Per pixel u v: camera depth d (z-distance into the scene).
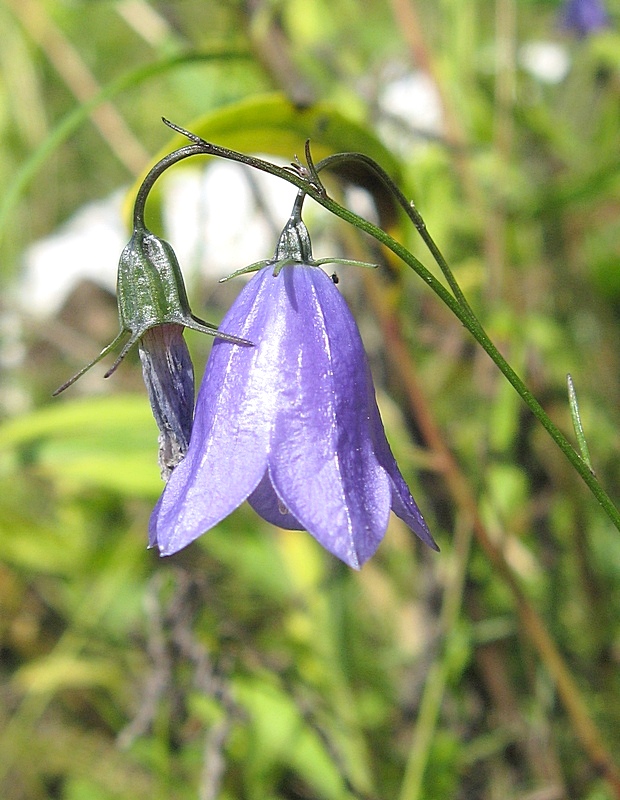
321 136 0.15
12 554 0.21
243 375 0.13
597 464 0.21
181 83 0.20
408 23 0.19
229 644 0.17
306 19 0.23
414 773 0.17
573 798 0.18
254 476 0.12
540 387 0.20
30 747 0.20
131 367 0.24
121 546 0.21
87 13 0.28
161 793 0.18
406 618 0.20
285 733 0.17
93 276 0.26
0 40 0.24
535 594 0.20
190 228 0.23
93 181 0.30
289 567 0.19
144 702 0.17
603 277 0.23
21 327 0.24
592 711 0.19
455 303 0.13
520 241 0.22
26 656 0.22
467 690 0.19
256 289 0.13
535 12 0.27
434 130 0.21
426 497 0.19
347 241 0.17
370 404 0.13
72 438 0.18
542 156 0.24
